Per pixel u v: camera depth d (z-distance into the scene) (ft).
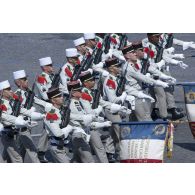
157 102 175.83
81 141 149.79
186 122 178.40
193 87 161.89
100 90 159.74
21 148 155.84
